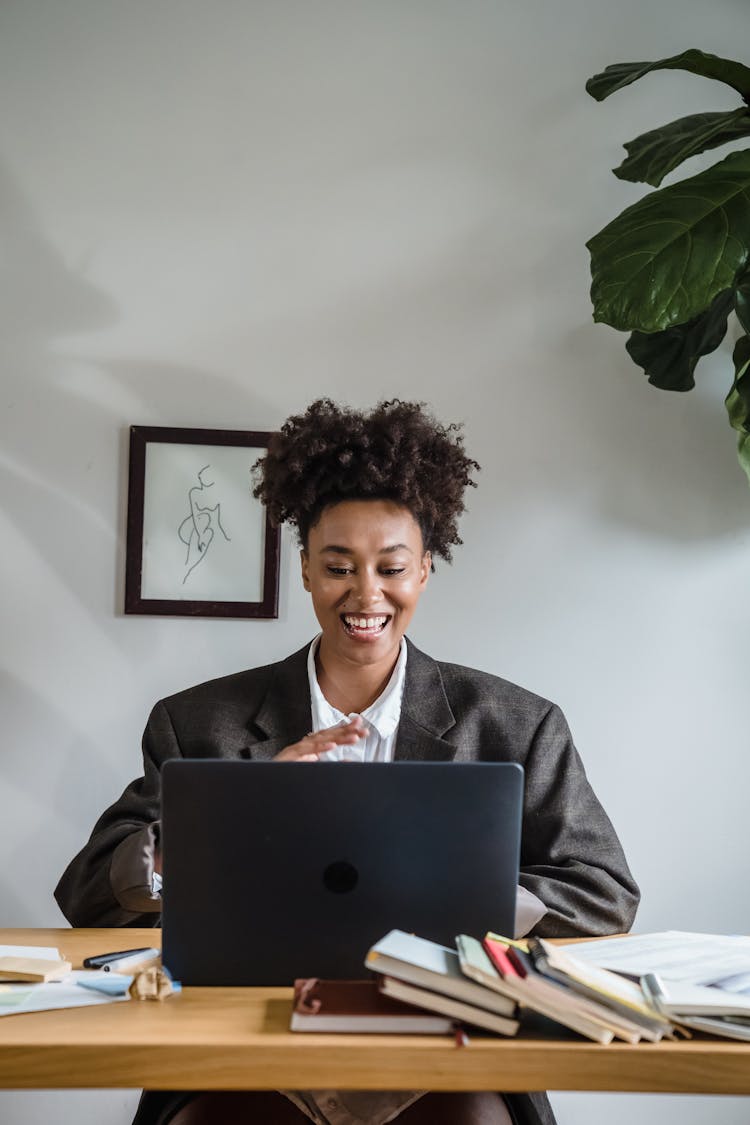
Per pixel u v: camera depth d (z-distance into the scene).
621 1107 2.41
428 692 1.99
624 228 1.95
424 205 2.48
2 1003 1.27
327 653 1.96
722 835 2.49
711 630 2.49
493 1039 1.18
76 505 2.42
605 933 1.73
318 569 1.87
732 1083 1.17
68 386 2.43
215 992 1.31
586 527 2.49
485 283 2.49
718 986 1.28
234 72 2.46
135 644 2.43
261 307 2.46
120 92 2.45
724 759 2.49
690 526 2.50
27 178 2.43
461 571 2.47
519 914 1.56
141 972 1.33
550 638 2.47
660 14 2.51
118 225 2.44
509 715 1.99
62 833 2.41
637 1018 1.20
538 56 2.51
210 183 2.46
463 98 2.49
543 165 2.50
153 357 2.44
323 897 1.31
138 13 2.45
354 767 1.31
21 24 2.43
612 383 2.49
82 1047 1.15
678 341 2.22
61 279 2.43
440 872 1.32
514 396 2.48
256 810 1.30
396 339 2.47
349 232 2.47
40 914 2.40
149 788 1.92
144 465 2.41
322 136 2.47
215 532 2.42
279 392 2.46
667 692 2.49
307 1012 1.19
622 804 2.48
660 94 2.50
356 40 2.48
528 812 1.92
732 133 2.15
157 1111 1.59
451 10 2.50
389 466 1.84
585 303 2.49
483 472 2.47
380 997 1.24
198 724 1.99
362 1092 1.44
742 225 1.92
